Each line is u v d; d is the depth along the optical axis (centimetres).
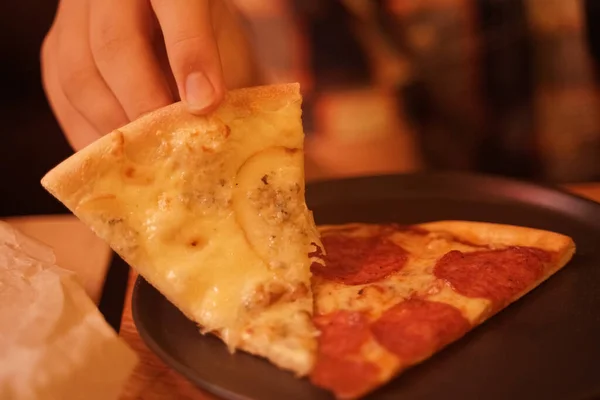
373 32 72
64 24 51
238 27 66
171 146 40
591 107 70
